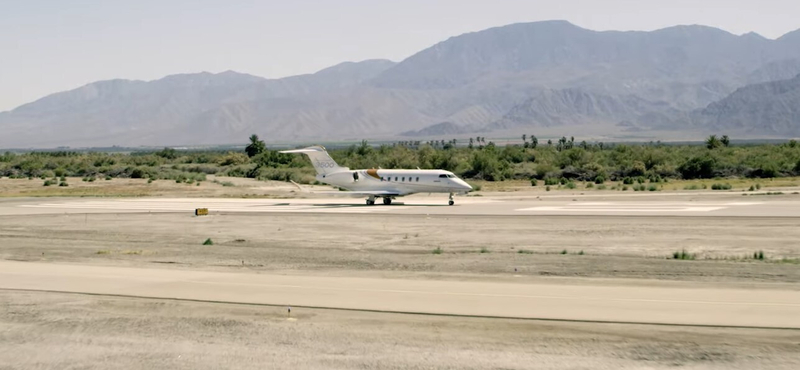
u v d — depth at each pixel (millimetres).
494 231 58500
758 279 35844
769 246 47594
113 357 24562
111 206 91500
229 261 43969
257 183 141500
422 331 27109
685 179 139500
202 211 77375
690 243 49531
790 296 31828
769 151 181375
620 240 51750
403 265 41781
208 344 25828
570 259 42938
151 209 86250
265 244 53156
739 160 156375
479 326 27703
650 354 24219
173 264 42938
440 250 48250
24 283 36656
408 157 189750
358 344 25641
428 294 33188
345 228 62656
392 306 30938
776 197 87250
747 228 56688
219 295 33375
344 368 23172
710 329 26891
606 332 26688
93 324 28531
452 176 87500
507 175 149875
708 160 141625
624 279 36344
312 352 24766
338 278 37500
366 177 90312
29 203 97625
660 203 81875
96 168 192000
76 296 33438
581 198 93500
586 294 32781
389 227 62656
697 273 37688
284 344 25703
